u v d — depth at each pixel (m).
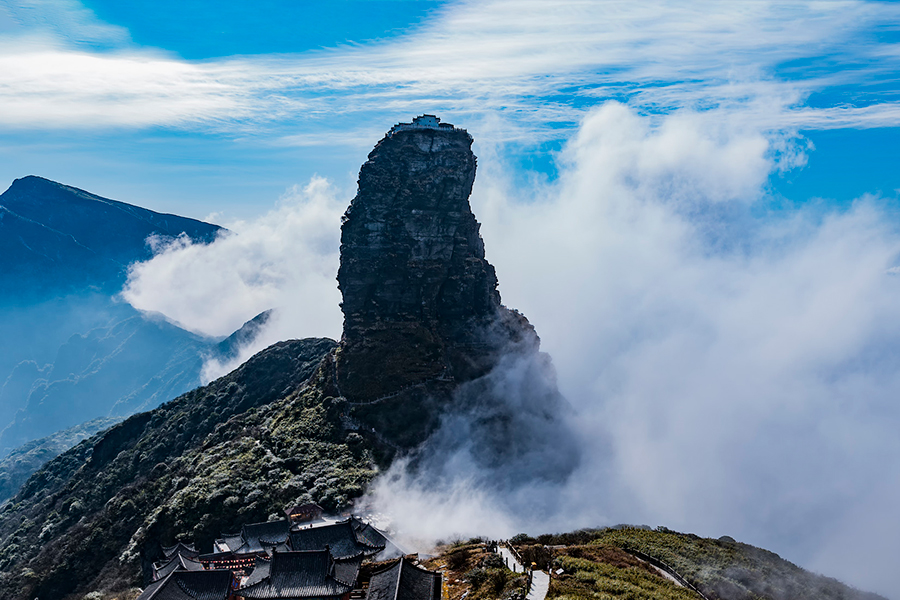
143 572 183.62
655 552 165.12
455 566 142.12
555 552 150.50
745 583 153.00
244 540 166.88
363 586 132.00
